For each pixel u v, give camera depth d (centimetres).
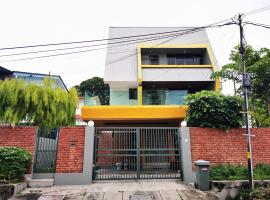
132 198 667
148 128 916
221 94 995
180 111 1134
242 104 952
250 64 1129
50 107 971
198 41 1839
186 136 896
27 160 781
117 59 1711
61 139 858
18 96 930
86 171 832
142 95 1523
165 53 1808
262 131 927
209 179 773
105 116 1130
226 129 911
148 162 914
